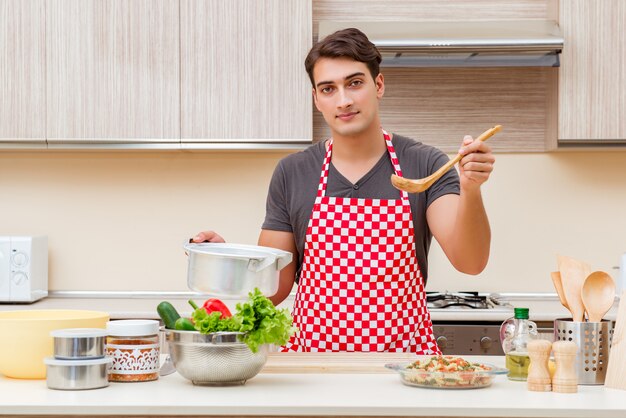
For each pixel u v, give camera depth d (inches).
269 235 84.5
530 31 127.5
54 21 128.7
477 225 69.6
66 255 142.0
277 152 142.3
